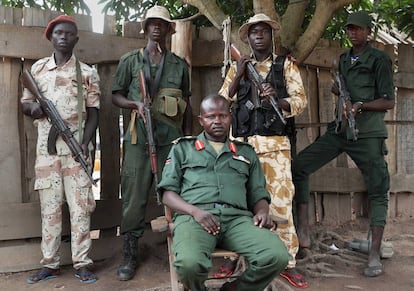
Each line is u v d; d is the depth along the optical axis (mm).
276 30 3662
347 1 4043
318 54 5016
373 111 3924
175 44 4305
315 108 5117
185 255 2564
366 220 5336
